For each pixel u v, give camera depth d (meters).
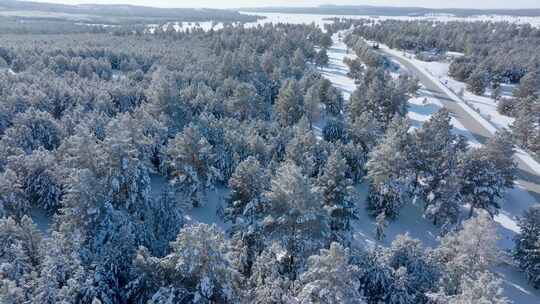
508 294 34.16
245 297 23.20
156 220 34.12
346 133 55.44
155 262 23.50
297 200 28.11
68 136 45.59
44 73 75.44
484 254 28.05
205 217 41.66
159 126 47.09
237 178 35.31
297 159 43.66
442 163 42.38
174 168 41.50
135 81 77.69
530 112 73.38
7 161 37.19
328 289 20.33
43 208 37.34
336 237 33.75
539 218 33.81
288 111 63.41
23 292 21.03
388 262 27.33
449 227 39.22
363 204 46.69
